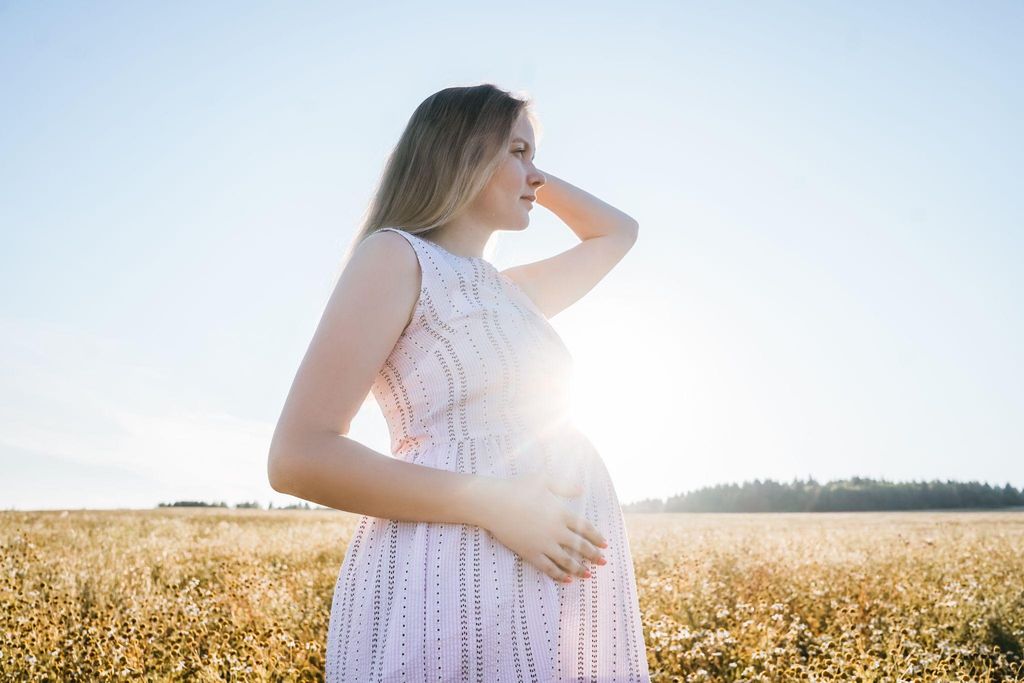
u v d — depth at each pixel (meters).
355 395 1.39
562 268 2.05
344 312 1.41
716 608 4.86
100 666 3.56
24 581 5.13
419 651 1.32
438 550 1.37
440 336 1.47
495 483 1.39
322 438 1.34
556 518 1.42
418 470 1.36
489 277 1.60
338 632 1.45
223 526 11.94
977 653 4.06
